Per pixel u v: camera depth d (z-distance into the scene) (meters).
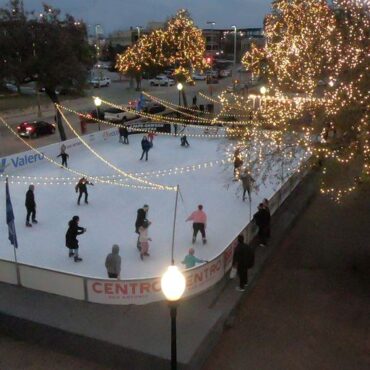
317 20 15.19
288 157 15.14
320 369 9.52
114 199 19.61
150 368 9.39
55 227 16.50
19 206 18.64
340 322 11.15
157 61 47.47
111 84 71.06
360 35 13.51
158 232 16.03
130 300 11.23
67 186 21.39
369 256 14.64
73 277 11.27
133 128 31.38
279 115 14.80
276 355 9.95
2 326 10.84
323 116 13.19
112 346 9.67
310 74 14.43
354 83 12.64
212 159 26.61
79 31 38.12
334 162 13.18
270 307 11.78
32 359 9.98
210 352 10.00
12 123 41.47
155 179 22.70
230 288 12.16
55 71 34.62
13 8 35.53
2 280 12.23
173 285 7.21
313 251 14.99
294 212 17.81
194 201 19.45
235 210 18.42
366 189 13.65
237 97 24.77
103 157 27.20
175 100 55.34
